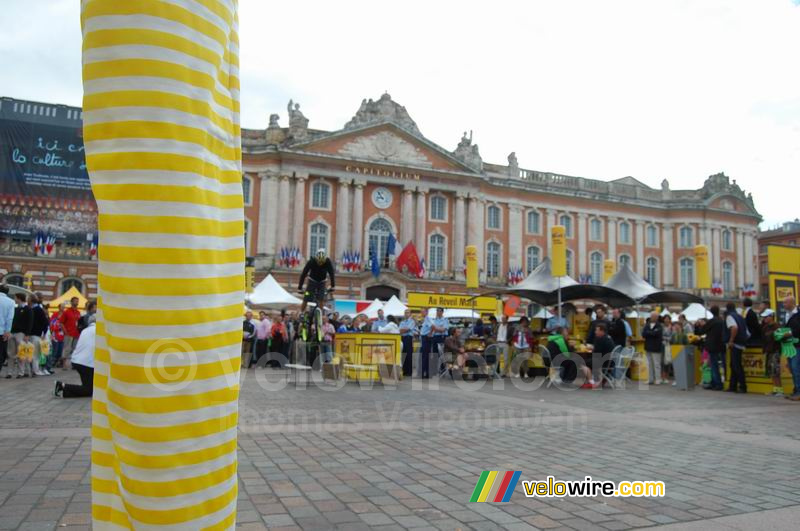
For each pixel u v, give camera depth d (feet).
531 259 164.35
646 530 12.98
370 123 145.38
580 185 172.65
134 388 5.73
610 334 54.80
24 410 28.96
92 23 5.82
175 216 5.85
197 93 6.05
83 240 119.34
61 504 13.85
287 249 135.64
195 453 5.99
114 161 5.75
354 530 12.69
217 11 6.35
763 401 41.01
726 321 49.19
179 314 5.88
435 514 13.91
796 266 58.44
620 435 25.09
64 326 59.62
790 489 16.51
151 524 5.73
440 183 151.74
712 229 180.96
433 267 150.61
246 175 138.00
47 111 119.24
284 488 15.81
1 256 115.65
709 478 17.69
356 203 143.23
